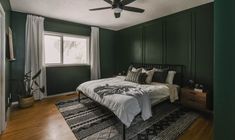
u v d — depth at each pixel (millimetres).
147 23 4395
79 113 2902
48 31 4102
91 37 4953
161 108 3174
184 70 3488
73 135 2096
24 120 2582
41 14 3787
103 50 5449
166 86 3039
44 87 3967
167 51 3848
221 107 800
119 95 2273
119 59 5676
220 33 796
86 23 4691
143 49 4555
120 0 2549
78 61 4930
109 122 2502
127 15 3818
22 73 3693
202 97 2740
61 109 3131
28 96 3355
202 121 2533
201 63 3168
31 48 3695
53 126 2361
